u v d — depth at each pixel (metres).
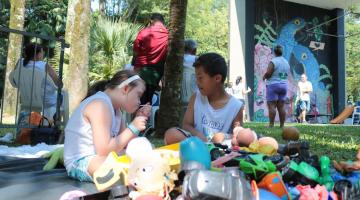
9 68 12.40
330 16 20.16
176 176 1.92
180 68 6.21
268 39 18.78
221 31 37.16
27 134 5.30
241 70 18.16
